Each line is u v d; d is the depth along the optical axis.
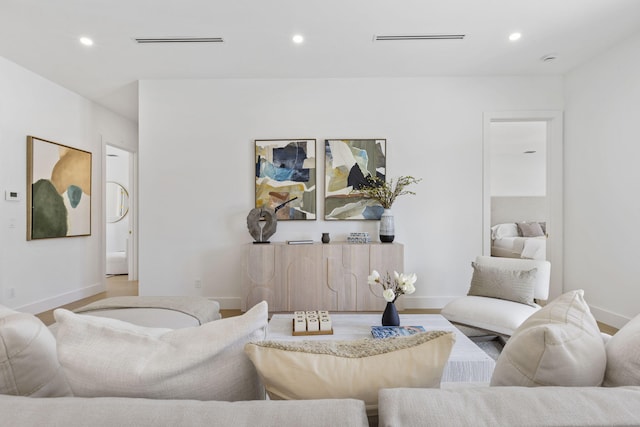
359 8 2.50
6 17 2.55
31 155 3.42
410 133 3.74
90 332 0.74
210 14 2.55
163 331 0.82
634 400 0.57
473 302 2.48
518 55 3.24
